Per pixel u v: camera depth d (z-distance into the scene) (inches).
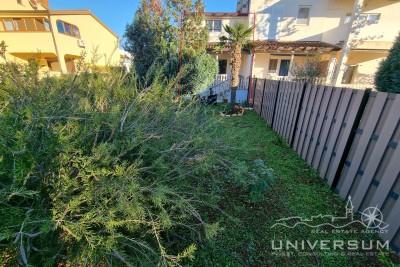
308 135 119.9
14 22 378.3
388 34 366.6
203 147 66.1
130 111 62.1
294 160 123.4
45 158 42.9
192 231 60.3
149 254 48.1
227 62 461.7
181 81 194.4
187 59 200.5
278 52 384.2
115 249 42.7
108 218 42.6
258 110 263.7
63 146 41.6
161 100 75.2
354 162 80.3
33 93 56.2
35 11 363.3
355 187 79.3
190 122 73.3
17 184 38.0
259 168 88.7
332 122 97.0
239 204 81.1
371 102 74.1
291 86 153.2
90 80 71.9
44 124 45.3
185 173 58.8
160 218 48.2
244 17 423.8
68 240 45.2
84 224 41.9
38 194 41.2
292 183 97.8
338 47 368.8
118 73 81.4
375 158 69.8
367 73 413.4
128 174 46.0
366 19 365.1
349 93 85.4
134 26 205.0
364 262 58.7
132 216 45.0
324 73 386.0
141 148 52.5
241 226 70.5
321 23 395.9
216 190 75.7
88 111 55.0
